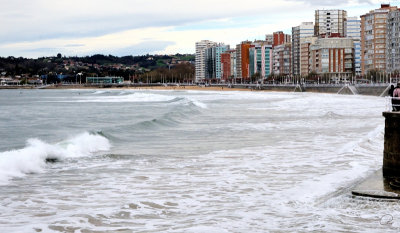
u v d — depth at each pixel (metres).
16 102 136.50
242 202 14.77
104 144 30.27
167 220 12.80
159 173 20.23
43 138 37.28
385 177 17.22
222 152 26.56
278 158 23.80
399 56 191.38
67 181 18.56
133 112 74.81
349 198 14.52
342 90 155.12
